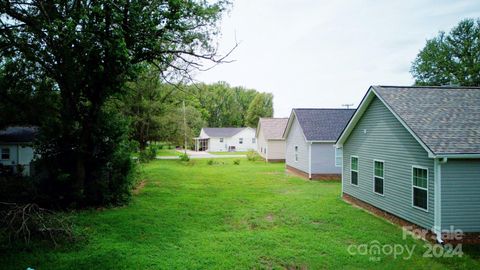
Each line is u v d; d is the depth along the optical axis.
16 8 10.54
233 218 10.80
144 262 6.79
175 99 37.06
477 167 8.47
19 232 8.01
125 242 8.18
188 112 41.94
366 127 12.66
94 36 10.42
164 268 6.54
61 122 12.42
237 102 89.44
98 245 7.92
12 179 12.80
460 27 42.84
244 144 60.22
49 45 10.58
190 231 9.24
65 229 8.14
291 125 26.25
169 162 32.75
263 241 8.31
